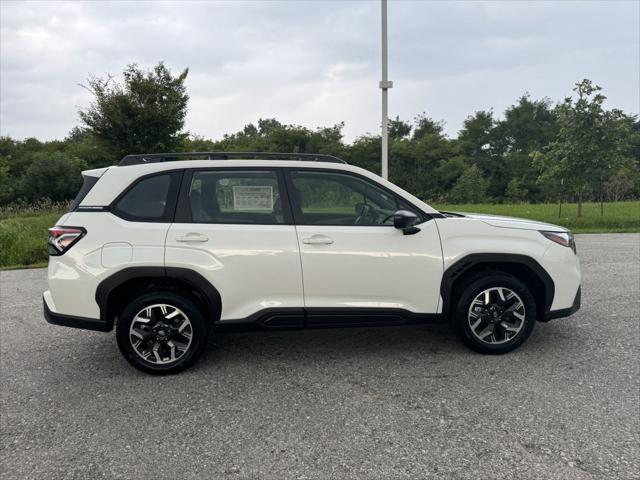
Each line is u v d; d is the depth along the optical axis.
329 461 2.68
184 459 2.74
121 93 19.05
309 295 3.90
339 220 3.99
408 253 3.95
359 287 3.93
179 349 3.90
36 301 6.62
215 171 3.96
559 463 2.61
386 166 10.77
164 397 3.53
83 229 3.77
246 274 3.82
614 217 17.27
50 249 3.85
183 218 3.85
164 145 19.80
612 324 4.98
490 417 3.12
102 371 4.05
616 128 15.42
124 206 3.85
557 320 5.14
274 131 46.47
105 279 3.72
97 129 19.34
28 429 3.11
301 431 3.01
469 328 4.08
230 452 2.79
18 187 38.00
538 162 17.42
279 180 3.98
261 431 3.02
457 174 48.50
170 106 19.17
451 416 3.14
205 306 3.98
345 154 46.41
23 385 3.79
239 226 3.87
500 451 2.73
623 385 3.54
